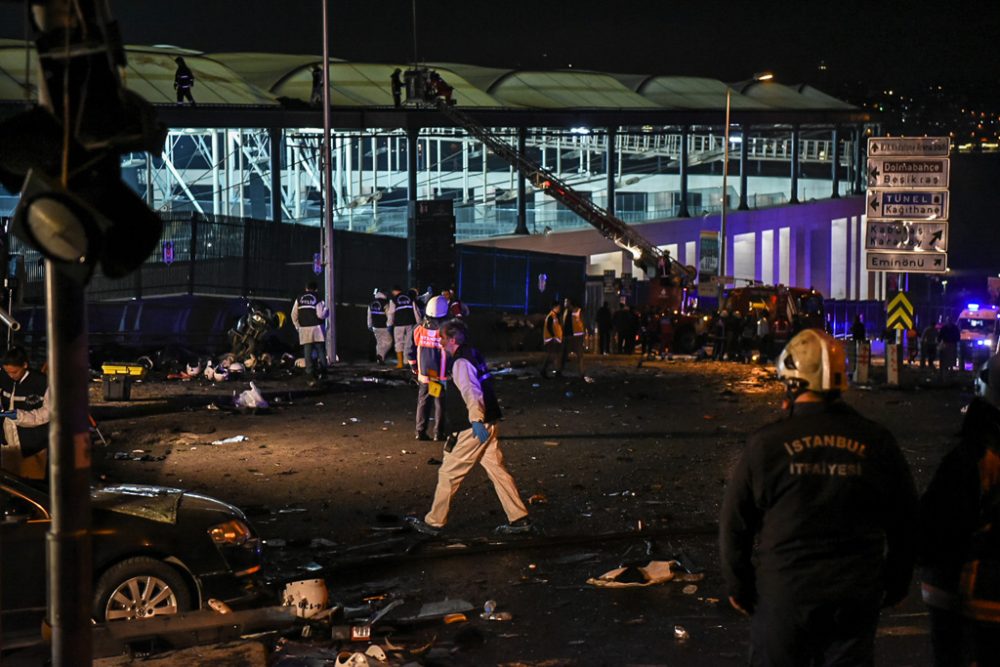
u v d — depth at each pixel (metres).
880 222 26.03
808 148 82.50
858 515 4.00
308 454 15.08
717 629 7.40
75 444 3.85
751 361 36.06
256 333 26.36
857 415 4.15
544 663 6.72
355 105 46.94
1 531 6.50
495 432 10.22
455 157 66.44
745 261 71.69
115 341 28.44
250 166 57.22
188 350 27.41
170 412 19.83
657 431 17.69
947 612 4.35
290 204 59.22
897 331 26.84
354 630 7.07
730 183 77.88
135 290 30.31
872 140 25.94
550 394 23.91
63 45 3.58
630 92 62.66
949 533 4.26
